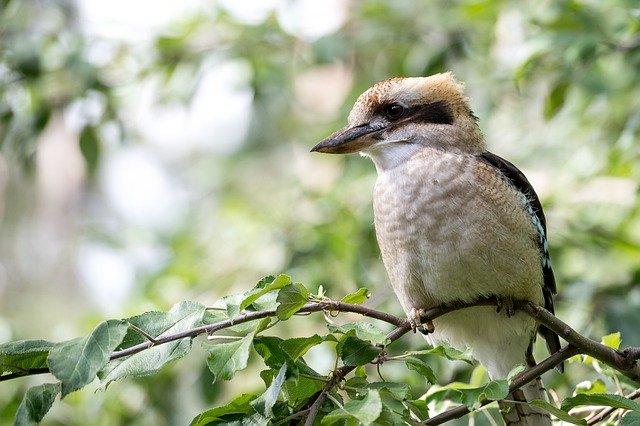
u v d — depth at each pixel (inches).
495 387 222.7
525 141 542.9
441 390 289.7
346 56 537.6
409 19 537.6
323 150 332.5
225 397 480.4
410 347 388.8
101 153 542.3
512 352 326.6
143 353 217.6
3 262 897.5
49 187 922.1
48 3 530.6
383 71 561.0
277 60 541.3
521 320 318.0
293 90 586.6
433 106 329.7
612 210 483.2
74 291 878.4
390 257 318.7
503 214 304.5
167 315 222.2
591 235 462.0
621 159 466.9
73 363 200.4
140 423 463.5
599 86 454.9
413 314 314.2
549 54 464.1
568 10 434.3
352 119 338.3
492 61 510.3
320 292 237.1
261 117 723.4
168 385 459.5
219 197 728.3
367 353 219.9
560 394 374.3
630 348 257.6
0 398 454.6
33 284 890.1
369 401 195.9
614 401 221.1
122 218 794.8
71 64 493.4
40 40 497.7
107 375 215.2
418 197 308.2
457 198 304.0
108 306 524.4
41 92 515.5
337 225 463.8
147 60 530.0
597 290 425.7
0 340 482.0
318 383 223.3
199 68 521.7
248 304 217.8
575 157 488.1
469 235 301.7
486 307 315.9
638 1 409.4
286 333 464.1
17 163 521.7
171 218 660.1
